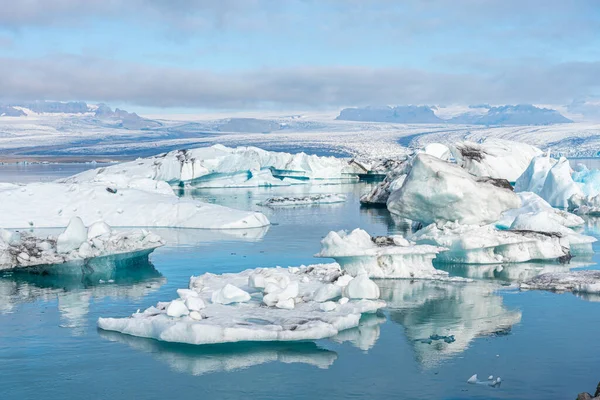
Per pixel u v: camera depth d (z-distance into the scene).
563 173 46.78
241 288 18.03
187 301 15.55
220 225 34.28
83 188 36.25
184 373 12.55
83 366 12.98
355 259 21.00
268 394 11.55
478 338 14.59
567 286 19.33
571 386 11.76
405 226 36.72
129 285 20.38
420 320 16.02
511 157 53.06
